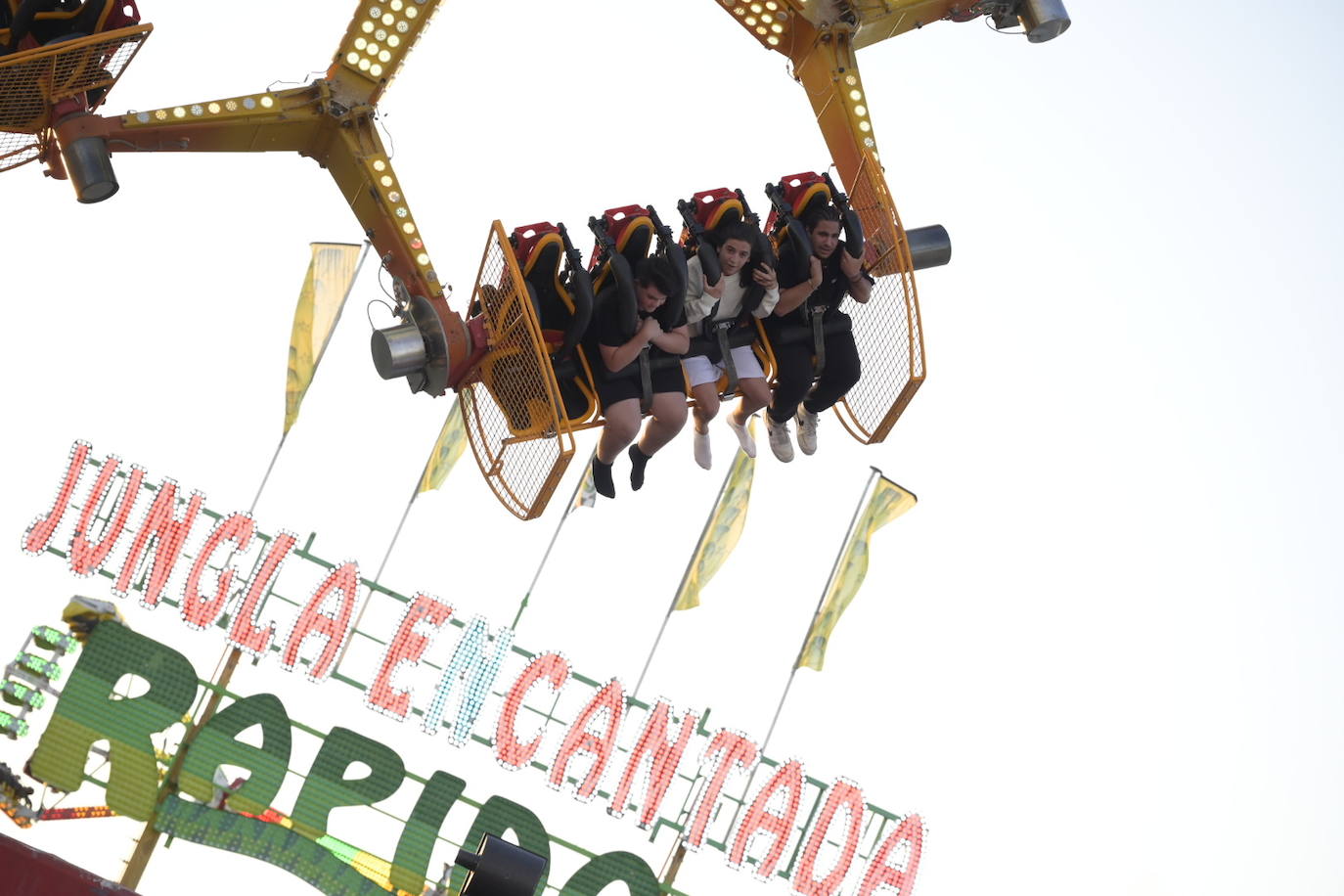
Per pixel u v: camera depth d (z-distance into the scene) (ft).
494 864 31.78
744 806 55.06
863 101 40.60
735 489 59.67
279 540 52.42
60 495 51.52
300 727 52.11
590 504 58.39
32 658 50.72
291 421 55.36
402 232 36.88
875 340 41.37
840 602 59.62
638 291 36.68
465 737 52.19
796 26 41.57
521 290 35.12
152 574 51.70
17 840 34.68
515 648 53.47
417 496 57.26
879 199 39.91
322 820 51.62
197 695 52.31
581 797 53.21
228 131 36.47
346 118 36.86
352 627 52.49
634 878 53.72
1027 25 42.96
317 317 56.03
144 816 50.34
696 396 39.60
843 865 55.16
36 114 35.45
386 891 51.83
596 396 37.63
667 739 54.29
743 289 38.58
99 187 34.99
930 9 42.14
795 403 40.27
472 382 37.96
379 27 36.86
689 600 58.65
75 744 50.39
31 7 34.35
